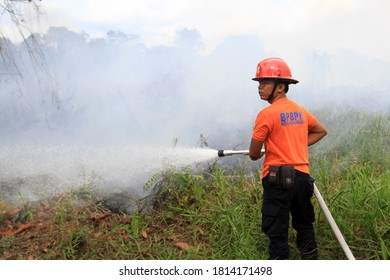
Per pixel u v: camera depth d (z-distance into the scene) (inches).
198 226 136.9
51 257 119.6
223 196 146.9
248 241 122.4
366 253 121.2
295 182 112.3
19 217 140.7
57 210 142.3
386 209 131.6
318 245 126.2
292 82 118.0
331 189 149.9
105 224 137.7
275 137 113.3
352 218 131.7
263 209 115.9
